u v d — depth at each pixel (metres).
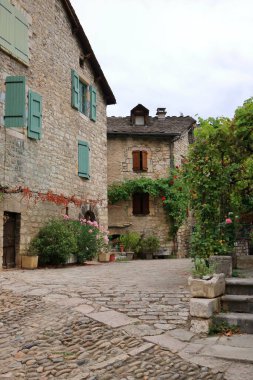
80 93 15.39
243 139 6.95
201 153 6.88
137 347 4.30
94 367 3.90
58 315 5.29
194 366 3.87
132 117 21.48
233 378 3.61
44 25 12.83
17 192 10.66
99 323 4.96
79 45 15.10
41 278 8.19
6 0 10.96
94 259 13.97
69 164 13.85
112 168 20.11
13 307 5.74
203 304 4.84
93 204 15.16
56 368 3.91
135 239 19.16
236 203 7.36
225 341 4.52
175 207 19.53
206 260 6.41
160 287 6.71
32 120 11.73
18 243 11.06
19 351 4.30
